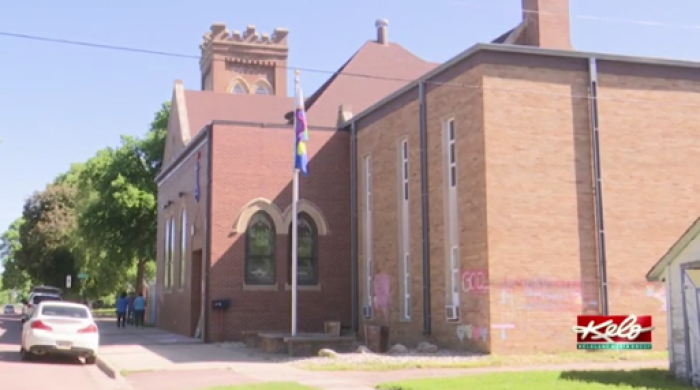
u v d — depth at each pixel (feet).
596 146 63.41
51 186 216.54
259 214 86.84
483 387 39.42
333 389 41.29
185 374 51.49
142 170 151.02
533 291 60.39
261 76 177.06
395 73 121.08
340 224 88.99
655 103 65.98
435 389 38.81
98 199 152.87
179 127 122.01
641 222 63.93
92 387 46.06
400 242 76.89
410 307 73.51
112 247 151.74
